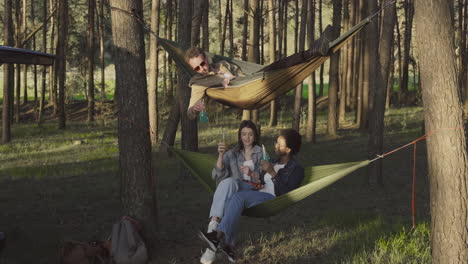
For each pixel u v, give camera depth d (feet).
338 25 70.33
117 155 55.31
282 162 20.25
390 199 33.40
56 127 96.58
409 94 123.34
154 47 69.62
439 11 15.08
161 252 22.00
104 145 65.77
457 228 15.02
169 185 38.55
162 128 89.76
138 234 20.66
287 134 19.95
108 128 93.71
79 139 73.92
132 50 22.04
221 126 84.33
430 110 15.37
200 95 18.42
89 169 45.91
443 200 15.20
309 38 62.80
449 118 15.01
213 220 18.67
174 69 97.50
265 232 25.45
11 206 31.19
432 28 15.12
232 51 112.16
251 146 20.03
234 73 19.07
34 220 27.48
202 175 21.89
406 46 114.52
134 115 22.25
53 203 32.12
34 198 33.65
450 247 15.08
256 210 18.48
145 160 22.54
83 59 128.67
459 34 100.53
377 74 36.86
